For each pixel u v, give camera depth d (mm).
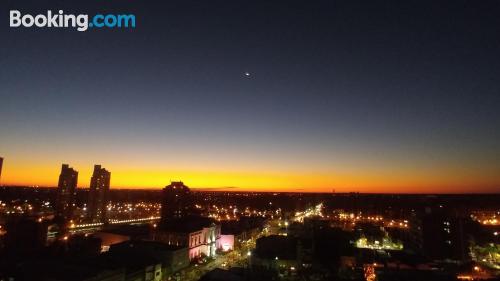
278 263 91562
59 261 74688
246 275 78500
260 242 107125
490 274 78188
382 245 119562
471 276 74500
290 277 78750
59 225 133500
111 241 130250
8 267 68250
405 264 82125
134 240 111000
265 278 76938
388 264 81312
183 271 98375
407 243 130125
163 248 100438
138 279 79438
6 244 117500
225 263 113125
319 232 113562
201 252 119625
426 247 108812
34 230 120812
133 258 86500
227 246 139500
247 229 160875
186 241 112812
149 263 85688
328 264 89250
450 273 73312
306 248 99188
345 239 106438
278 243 105125
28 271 65625
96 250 115062
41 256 90812
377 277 69500
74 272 65500
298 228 154000
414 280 65688
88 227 193500
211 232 128875
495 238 114000
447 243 106875
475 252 105562
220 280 71125
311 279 76812
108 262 78750
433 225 109500
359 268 81438
